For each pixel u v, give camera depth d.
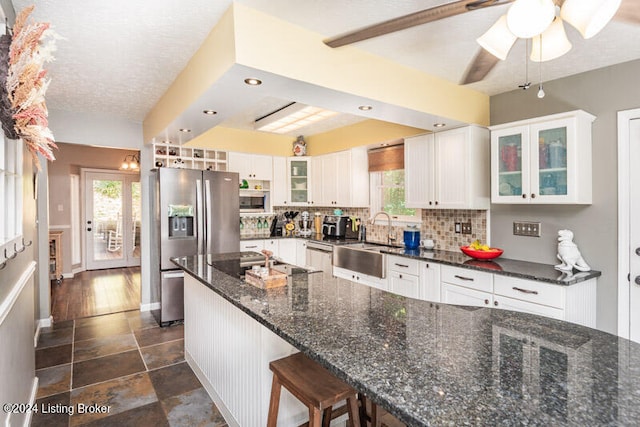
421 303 1.65
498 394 0.86
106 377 2.65
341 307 1.57
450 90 3.01
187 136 3.67
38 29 1.25
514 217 3.19
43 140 1.38
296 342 1.19
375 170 4.67
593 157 2.73
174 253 3.87
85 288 5.42
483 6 1.24
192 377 2.65
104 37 2.20
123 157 6.79
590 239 2.74
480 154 3.29
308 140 5.53
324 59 2.20
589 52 2.43
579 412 0.79
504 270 2.72
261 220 5.53
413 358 1.06
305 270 2.44
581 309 2.52
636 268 2.54
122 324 3.83
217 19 2.02
